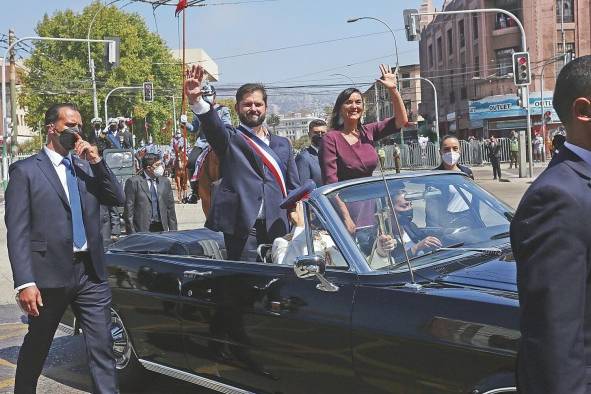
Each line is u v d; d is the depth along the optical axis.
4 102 33.00
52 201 4.15
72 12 55.66
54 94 53.84
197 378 4.42
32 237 4.14
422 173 4.29
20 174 4.10
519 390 1.96
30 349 4.29
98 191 4.37
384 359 3.21
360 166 5.07
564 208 1.80
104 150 16.09
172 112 61.72
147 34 60.47
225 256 5.14
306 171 7.35
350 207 3.80
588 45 45.59
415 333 3.07
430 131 49.34
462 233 3.97
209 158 6.41
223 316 4.11
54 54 55.72
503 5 47.62
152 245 5.09
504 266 3.33
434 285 3.23
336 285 3.51
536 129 45.81
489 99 47.78
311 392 3.65
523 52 24.48
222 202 4.66
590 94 1.85
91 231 4.30
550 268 1.79
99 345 4.32
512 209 4.36
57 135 4.20
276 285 3.80
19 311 7.88
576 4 45.25
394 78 5.29
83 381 5.50
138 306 4.79
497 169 29.11
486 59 48.59
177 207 20.38
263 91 4.77
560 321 1.78
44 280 4.13
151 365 4.80
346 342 3.38
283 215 4.68
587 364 1.82
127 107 56.09
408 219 3.89
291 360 3.71
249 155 4.62
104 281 4.39
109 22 55.53
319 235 3.78
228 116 7.25
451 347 2.92
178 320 4.47
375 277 3.42
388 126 5.32
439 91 61.97
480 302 2.90
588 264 1.81
